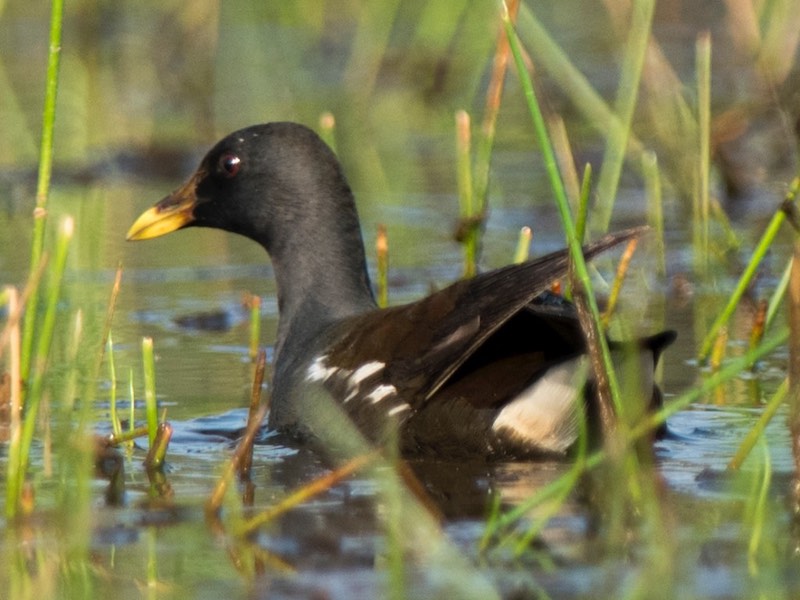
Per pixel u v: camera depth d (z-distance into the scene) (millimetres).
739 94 18641
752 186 16719
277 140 10836
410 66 22609
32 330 9430
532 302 8883
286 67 23594
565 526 7438
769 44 15047
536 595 6469
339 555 7023
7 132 20234
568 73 12820
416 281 13703
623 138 11672
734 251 13703
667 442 8992
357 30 23844
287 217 10758
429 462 8789
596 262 13594
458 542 7207
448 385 8820
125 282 14031
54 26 8555
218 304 13203
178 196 11305
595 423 8531
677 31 23219
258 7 24109
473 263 12047
